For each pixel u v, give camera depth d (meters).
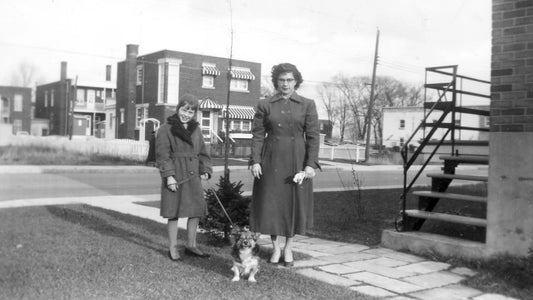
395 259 5.95
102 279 4.29
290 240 5.38
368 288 4.66
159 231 7.13
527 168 5.34
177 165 5.25
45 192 10.80
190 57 34.03
